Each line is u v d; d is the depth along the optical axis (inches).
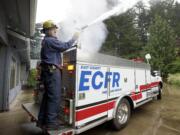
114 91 163.6
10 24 274.7
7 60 263.7
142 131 170.7
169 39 853.2
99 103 144.9
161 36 860.0
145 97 231.1
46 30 130.4
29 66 821.2
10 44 288.5
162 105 278.1
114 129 170.4
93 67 139.7
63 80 134.5
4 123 200.4
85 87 132.2
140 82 215.0
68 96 128.8
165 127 181.6
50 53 122.1
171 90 462.9
